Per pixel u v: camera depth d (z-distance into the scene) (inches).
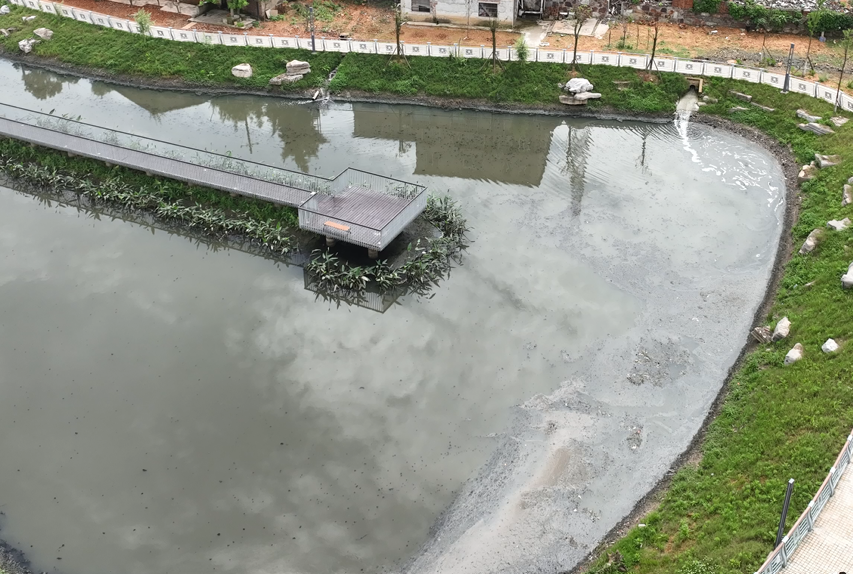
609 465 1190.3
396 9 2578.7
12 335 1457.9
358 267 1577.3
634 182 1863.9
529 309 1492.4
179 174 1819.6
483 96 2215.8
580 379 1339.8
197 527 1120.8
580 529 1101.7
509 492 1160.2
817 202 1670.8
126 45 2463.1
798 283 1449.3
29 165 1948.8
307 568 1063.6
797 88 2062.0
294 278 1608.0
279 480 1186.0
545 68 2236.7
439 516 1131.3
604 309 1482.5
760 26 2381.9
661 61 2217.0
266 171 1791.3
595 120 2149.4
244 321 1491.1
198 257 1673.2
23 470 1211.2
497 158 1996.8
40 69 2500.0
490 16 2453.2
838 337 1269.7
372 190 1738.4
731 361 1357.0
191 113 2231.8
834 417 1121.4
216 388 1344.7
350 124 2175.2
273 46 2397.9
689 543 1021.8
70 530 1121.4
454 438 1246.3
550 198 1811.0
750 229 1678.2
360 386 1341.0
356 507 1144.8
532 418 1274.6
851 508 954.1
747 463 1112.8
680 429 1240.8
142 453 1233.4
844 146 1802.4
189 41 2432.3
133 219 1804.9
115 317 1502.2
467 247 1656.0
